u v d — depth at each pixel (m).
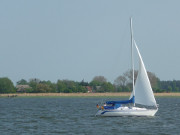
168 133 126.81
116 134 124.75
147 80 168.75
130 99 170.50
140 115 170.62
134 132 129.00
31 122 162.38
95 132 129.12
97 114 174.25
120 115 170.38
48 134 125.31
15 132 130.50
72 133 127.06
